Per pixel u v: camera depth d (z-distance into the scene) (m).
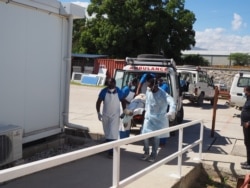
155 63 8.98
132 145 7.95
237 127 12.37
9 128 5.51
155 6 36.41
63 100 7.80
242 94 15.66
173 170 6.27
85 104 16.12
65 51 7.71
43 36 6.98
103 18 37.78
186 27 37.69
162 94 6.46
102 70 31.97
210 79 20.39
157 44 35.56
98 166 6.12
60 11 7.33
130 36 35.75
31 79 6.73
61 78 7.66
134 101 7.95
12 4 6.10
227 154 8.12
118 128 6.73
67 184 5.15
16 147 5.58
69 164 6.14
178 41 37.94
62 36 7.59
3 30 5.96
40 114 7.07
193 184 6.68
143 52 36.25
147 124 6.54
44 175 5.47
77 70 34.28
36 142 7.23
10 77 6.20
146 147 6.67
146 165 6.40
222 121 13.71
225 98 24.08
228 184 6.96
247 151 7.06
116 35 35.44
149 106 6.52
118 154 3.59
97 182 5.30
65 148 7.50
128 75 9.21
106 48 36.69
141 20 35.59
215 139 9.90
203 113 15.98
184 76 18.33
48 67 7.21
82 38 38.53
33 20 6.66
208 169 7.19
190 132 10.80
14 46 6.23
